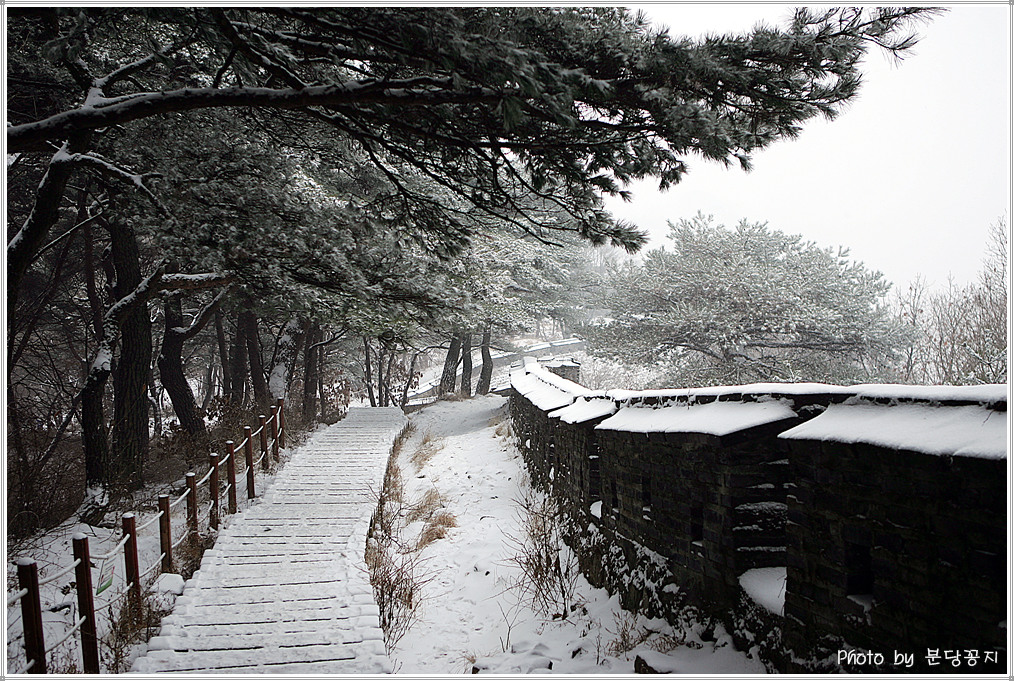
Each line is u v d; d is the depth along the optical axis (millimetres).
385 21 4207
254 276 9016
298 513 10273
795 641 4215
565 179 6062
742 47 4688
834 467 3926
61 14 5742
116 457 11312
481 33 4168
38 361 19281
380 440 16422
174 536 9234
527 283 23438
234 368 21172
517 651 5941
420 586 7820
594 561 7449
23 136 5402
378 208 7797
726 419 5020
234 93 5086
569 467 9352
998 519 2949
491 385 38500
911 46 4559
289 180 10258
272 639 6008
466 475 13234
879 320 20734
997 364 15500
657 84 4660
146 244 15320
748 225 24641
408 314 9719
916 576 3363
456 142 5797
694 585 5453
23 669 4621
